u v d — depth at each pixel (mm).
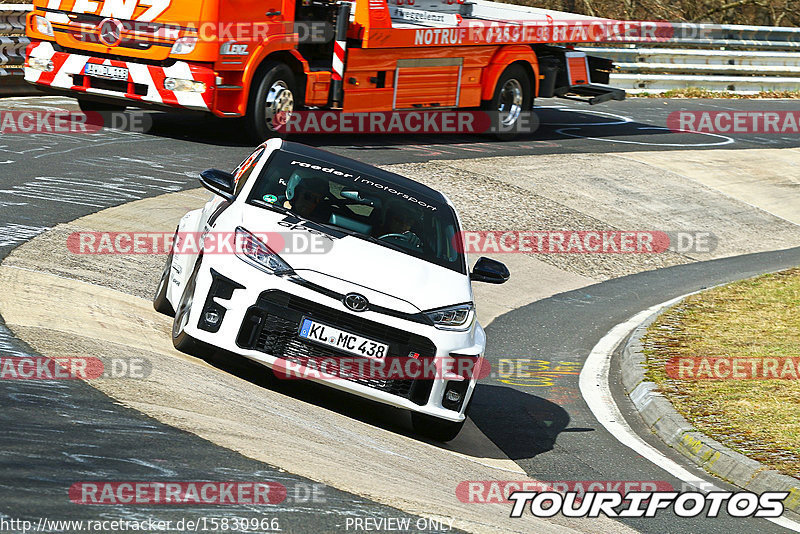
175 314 20594
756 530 17438
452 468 17797
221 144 44625
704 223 48250
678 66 79062
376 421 20016
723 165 57156
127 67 42844
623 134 62219
